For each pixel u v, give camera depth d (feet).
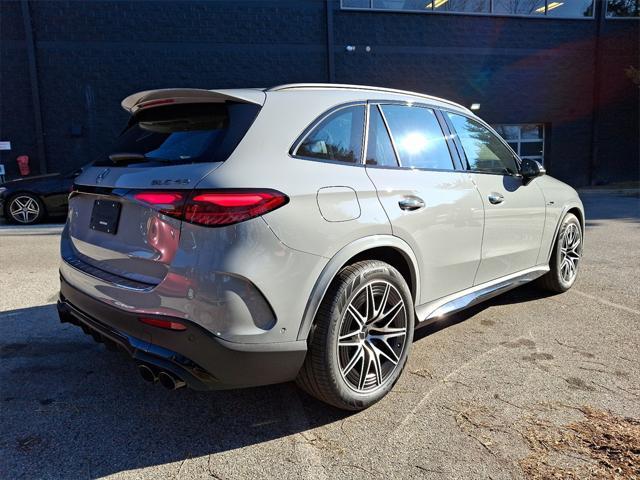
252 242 7.22
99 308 8.32
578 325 13.02
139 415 8.87
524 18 53.72
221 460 7.59
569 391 9.50
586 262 20.07
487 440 7.97
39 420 8.67
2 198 31.81
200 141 8.16
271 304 7.47
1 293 16.01
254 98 8.39
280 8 48.03
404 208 9.41
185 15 46.42
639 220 31.53
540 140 57.16
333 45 49.39
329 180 8.36
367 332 8.93
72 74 45.24
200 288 7.09
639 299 15.12
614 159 58.65
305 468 7.36
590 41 56.03
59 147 45.80
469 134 12.16
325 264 8.06
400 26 50.72
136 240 7.93
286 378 8.00
